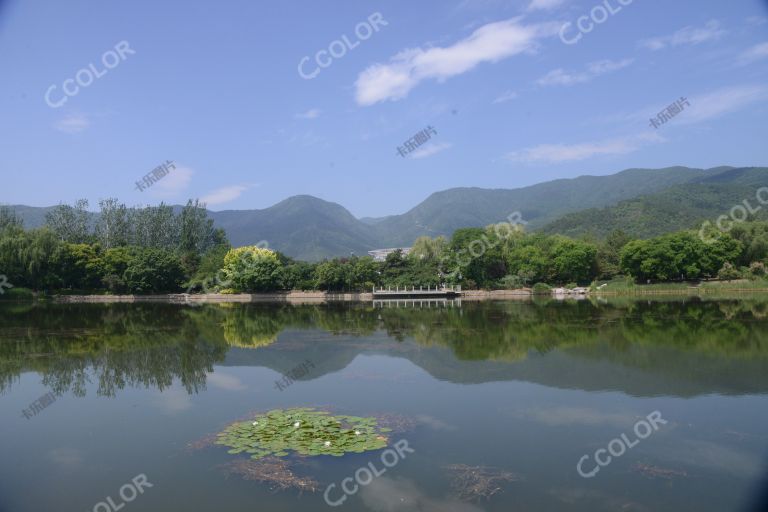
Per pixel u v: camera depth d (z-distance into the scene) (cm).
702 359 2341
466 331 3419
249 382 2012
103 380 2072
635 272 8200
